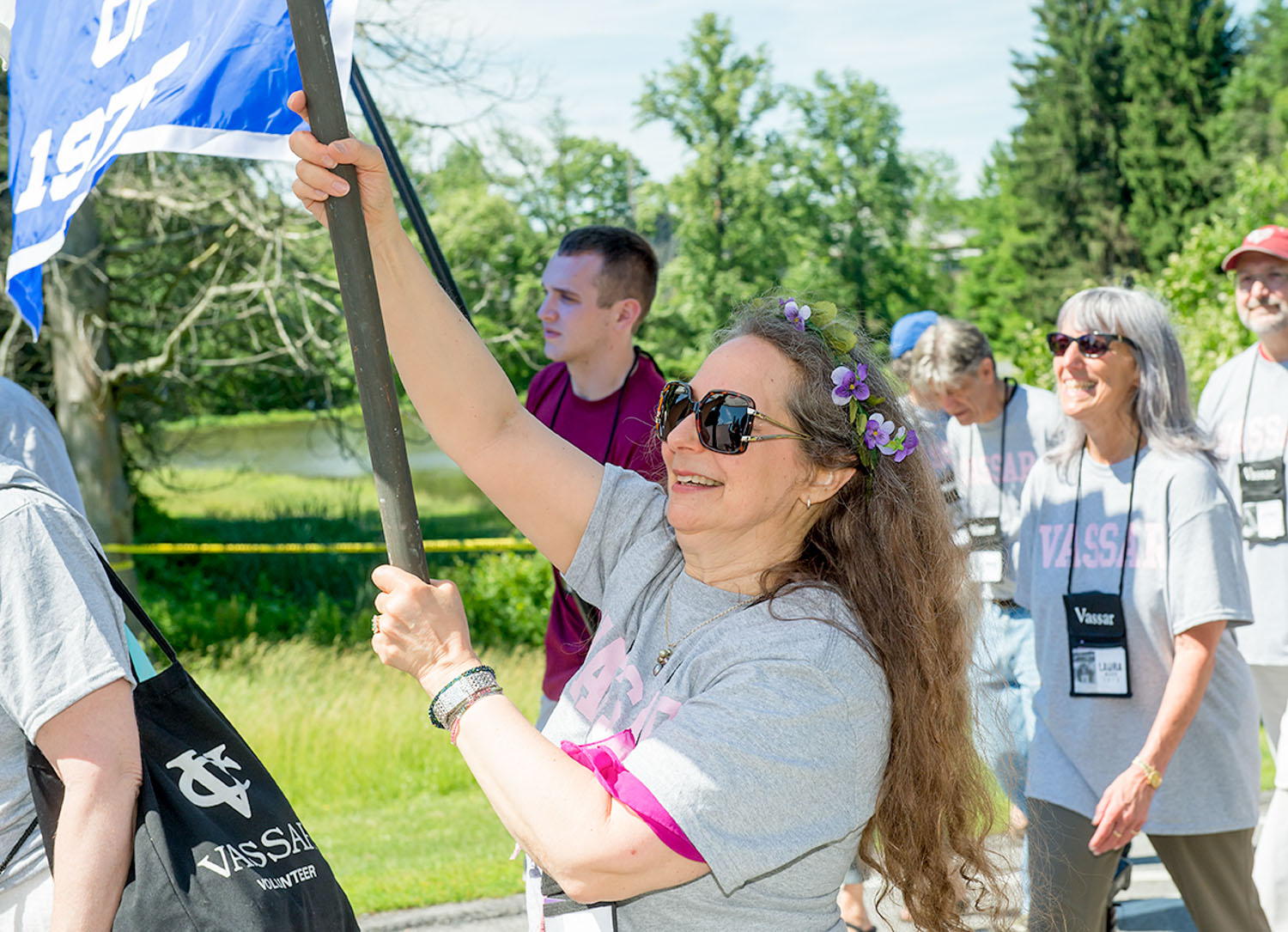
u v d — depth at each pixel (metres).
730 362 1.82
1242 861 3.37
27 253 2.19
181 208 12.55
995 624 3.94
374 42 12.59
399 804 6.59
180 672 1.96
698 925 1.63
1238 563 3.23
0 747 1.88
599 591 2.10
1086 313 3.40
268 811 1.88
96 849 1.76
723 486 1.80
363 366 1.65
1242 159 42.16
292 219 13.09
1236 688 3.37
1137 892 4.79
